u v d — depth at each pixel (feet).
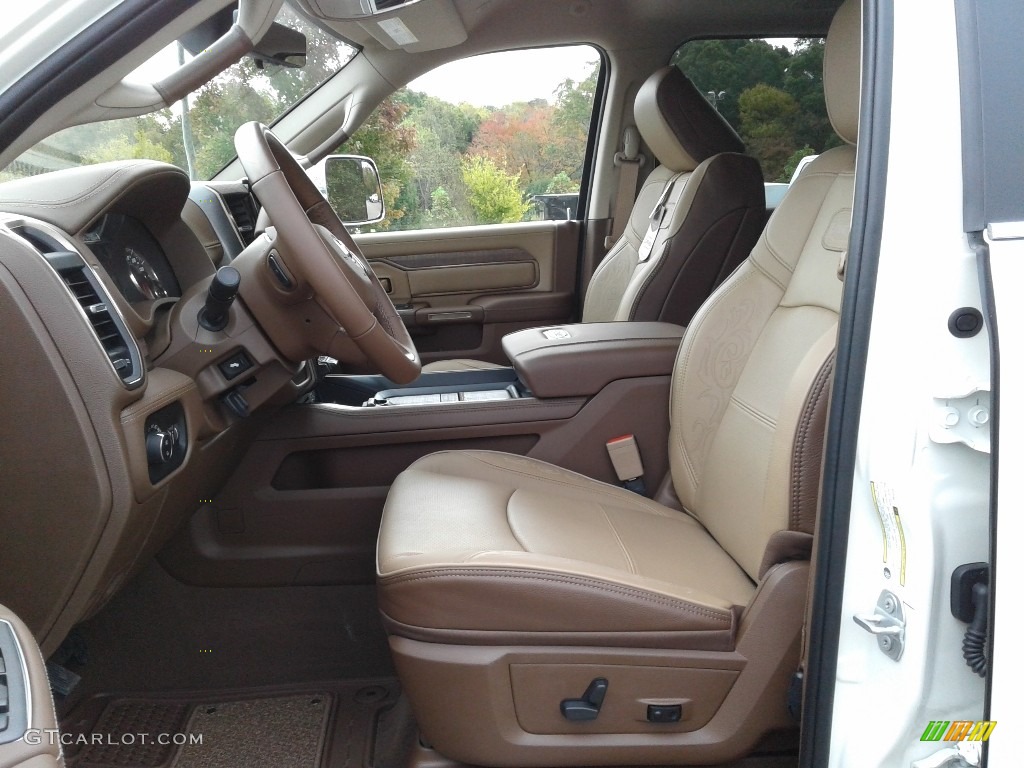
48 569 4.24
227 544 6.28
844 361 3.20
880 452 3.10
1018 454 2.80
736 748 4.33
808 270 5.25
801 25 9.57
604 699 4.28
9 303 3.88
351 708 5.85
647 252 8.86
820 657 3.36
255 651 6.26
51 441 4.02
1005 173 2.90
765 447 4.92
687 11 9.43
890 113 3.08
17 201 4.48
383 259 10.69
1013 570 2.85
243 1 4.12
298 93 9.27
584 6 9.33
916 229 3.02
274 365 5.38
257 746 5.47
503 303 10.86
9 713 1.94
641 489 6.72
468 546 4.58
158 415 4.55
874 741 3.25
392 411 6.51
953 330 2.96
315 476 6.56
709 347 5.96
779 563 4.32
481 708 4.25
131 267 5.32
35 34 3.46
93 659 6.06
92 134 5.40
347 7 6.69
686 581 4.73
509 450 6.77
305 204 5.90
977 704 3.16
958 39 2.99
